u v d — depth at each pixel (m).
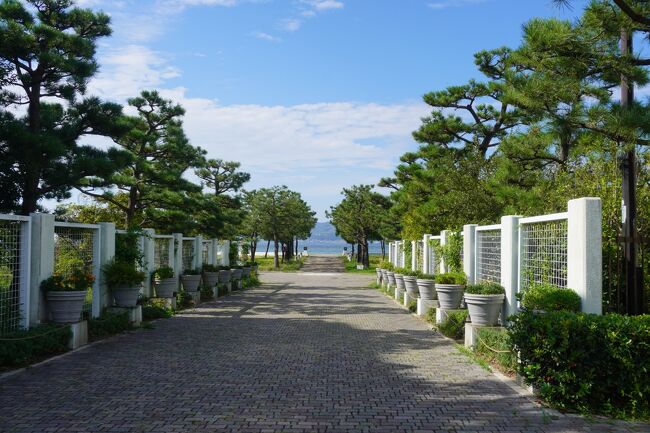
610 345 5.43
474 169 21.25
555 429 4.89
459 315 10.30
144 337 10.10
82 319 9.32
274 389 6.27
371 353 8.66
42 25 12.09
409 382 6.67
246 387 6.35
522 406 5.60
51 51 12.41
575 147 12.27
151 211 20.22
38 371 7.14
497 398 5.91
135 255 12.16
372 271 46.06
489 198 19.81
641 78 7.65
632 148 7.43
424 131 23.06
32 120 12.98
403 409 5.49
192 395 5.96
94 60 13.15
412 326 12.02
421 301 13.77
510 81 9.21
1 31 11.52
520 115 14.59
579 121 8.32
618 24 7.25
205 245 21.25
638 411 5.36
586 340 5.51
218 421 5.05
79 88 13.46
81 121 13.67
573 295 6.42
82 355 8.26
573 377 5.43
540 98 8.52
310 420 5.11
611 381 5.45
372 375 7.06
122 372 7.11
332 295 20.98
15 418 5.10
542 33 7.75
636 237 7.18
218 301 17.91
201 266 19.27
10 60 12.40
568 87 8.19
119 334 10.39
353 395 6.03
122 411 5.34
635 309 7.06
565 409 5.46
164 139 20.44
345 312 14.90
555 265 7.36
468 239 11.26
